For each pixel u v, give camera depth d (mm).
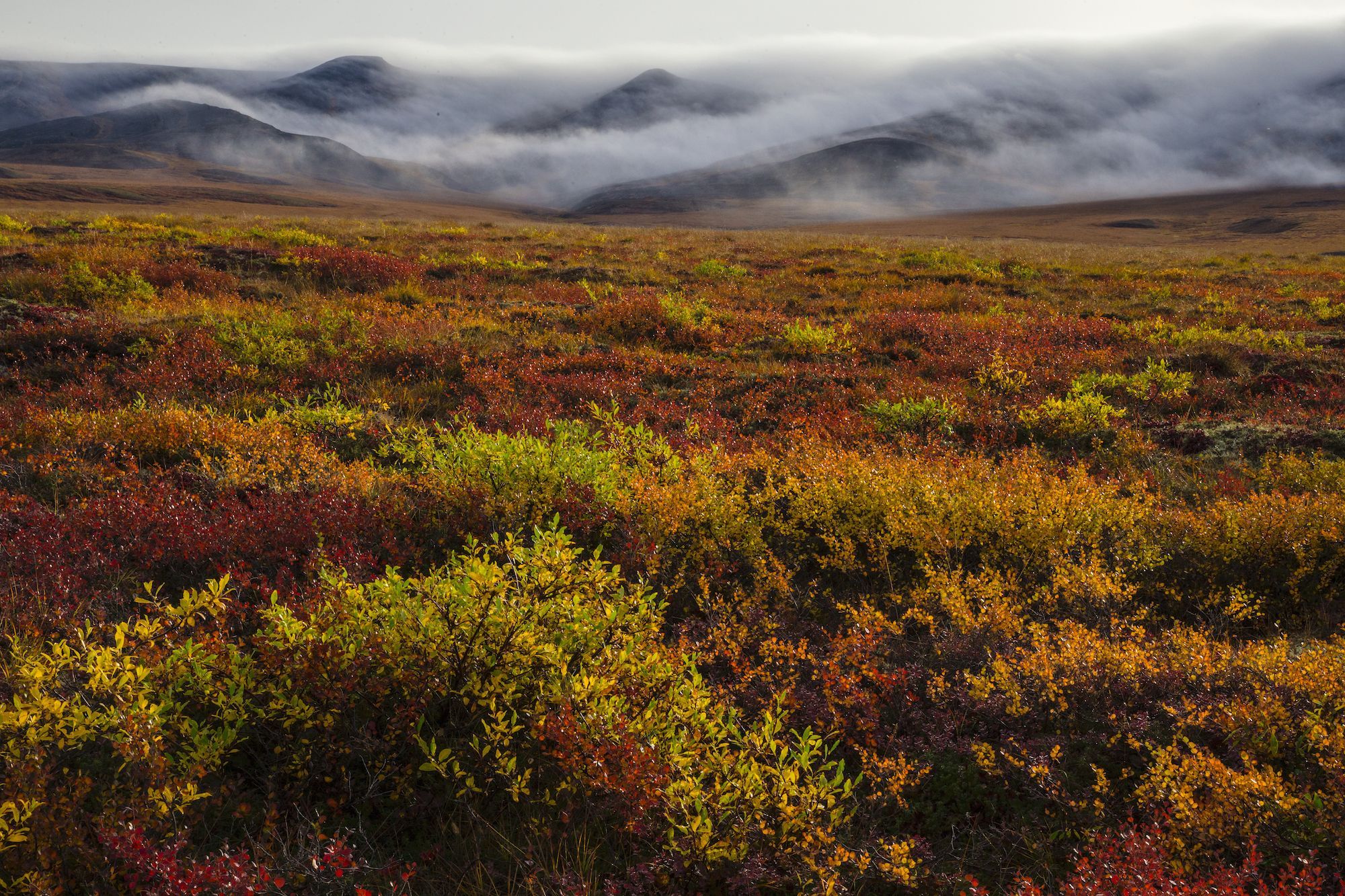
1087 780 3279
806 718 3584
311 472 6340
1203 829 2730
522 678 3176
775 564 5008
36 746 2682
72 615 4012
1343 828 2658
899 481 5949
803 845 2650
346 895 2518
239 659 3141
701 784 2848
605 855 2770
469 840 2791
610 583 3584
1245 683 3658
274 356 9969
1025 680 3795
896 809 3131
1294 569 5176
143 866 2295
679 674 3271
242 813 2750
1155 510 6156
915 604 4703
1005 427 8719
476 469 5785
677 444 7781
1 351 9727
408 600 3359
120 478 6125
